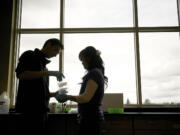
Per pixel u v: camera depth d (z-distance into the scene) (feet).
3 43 9.19
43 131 4.93
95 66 4.52
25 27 10.02
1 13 9.43
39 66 5.07
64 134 6.77
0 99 7.41
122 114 6.81
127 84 9.43
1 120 6.55
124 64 9.62
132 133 6.75
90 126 4.08
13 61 9.44
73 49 9.78
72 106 8.70
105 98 8.04
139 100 9.07
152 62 9.56
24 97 4.76
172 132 6.75
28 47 9.90
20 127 4.72
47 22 10.02
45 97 5.01
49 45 5.30
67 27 9.96
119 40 9.89
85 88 4.33
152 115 6.81
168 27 9.71
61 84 7.03
